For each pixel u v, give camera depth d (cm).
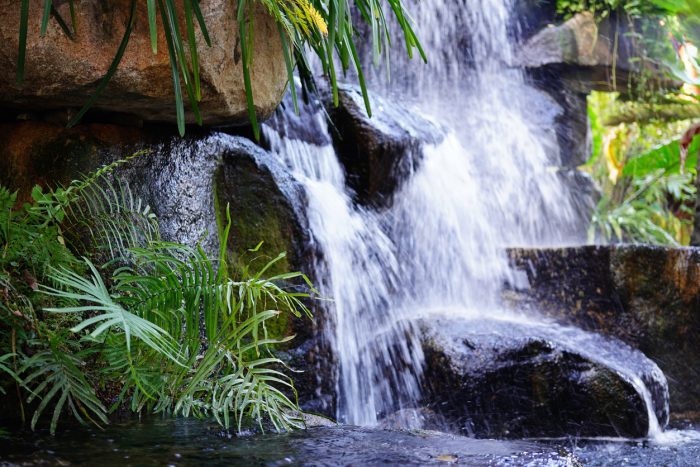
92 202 271
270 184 324
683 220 703
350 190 413
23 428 209
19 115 290
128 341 196
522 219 535
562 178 567
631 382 349
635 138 725
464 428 349
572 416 348
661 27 595
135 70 261
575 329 423
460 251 461
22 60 212
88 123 289
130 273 267
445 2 537
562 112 583
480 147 533
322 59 289
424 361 362
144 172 288
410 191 432
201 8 266
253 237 315
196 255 230
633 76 598
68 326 241
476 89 549
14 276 233
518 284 450
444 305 440
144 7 258
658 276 422
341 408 348
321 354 321
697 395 419
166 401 235
